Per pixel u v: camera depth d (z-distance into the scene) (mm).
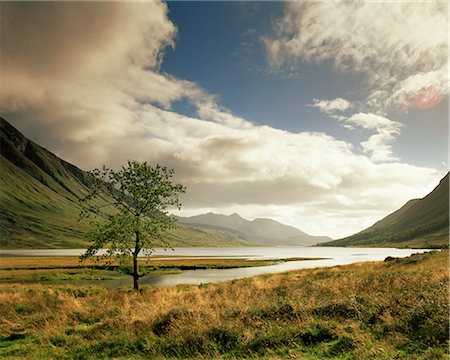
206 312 14484
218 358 10352
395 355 9500
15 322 16766
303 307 14234
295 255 185625
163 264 90125
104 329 14438
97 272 69688
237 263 98438
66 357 11703
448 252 43469
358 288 18641
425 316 11703
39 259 111812
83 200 30391
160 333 13383
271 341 11297
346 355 9812
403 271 26953
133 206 31094
